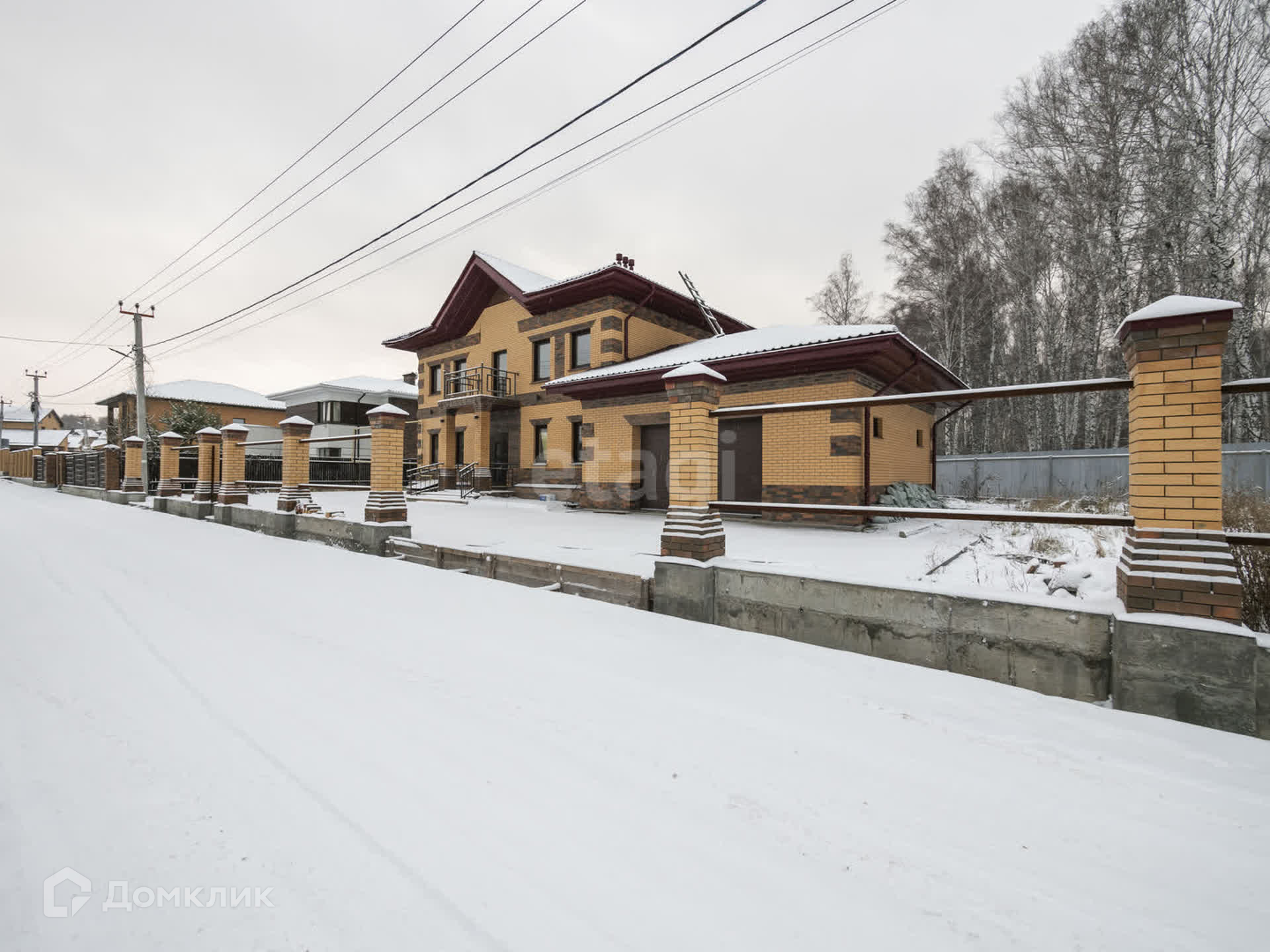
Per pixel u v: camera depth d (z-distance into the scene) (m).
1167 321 2.79
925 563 6.15
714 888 1.60
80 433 66.00
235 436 11.80
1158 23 15.42
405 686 3.04
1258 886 1.63
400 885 1.60
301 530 9.20
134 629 4.05
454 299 18.41
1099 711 2.74
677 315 16.83
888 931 1.46
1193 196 14.91
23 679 3.12
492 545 7.05
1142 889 1.62
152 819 1.90
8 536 9.19
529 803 2.00
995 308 20.83
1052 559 5.64
